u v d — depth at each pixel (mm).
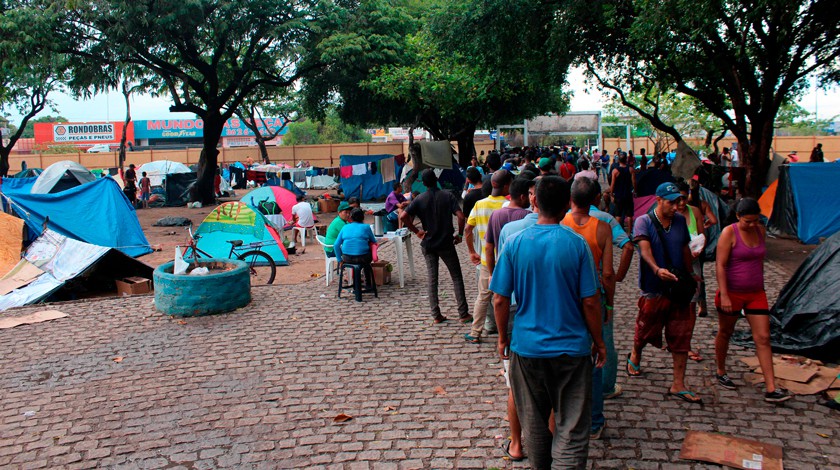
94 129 63062
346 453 4312
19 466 4250
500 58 15422
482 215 6211
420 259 11562
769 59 13047
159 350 6555
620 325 6914
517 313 3494
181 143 64062
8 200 12516
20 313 8094
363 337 6793
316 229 15172
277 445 4461
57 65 20562
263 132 66250
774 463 3924
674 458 4059
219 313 7867
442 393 5250
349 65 21844
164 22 19422
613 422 4559
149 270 10258
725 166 22391
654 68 14945
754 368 5477
